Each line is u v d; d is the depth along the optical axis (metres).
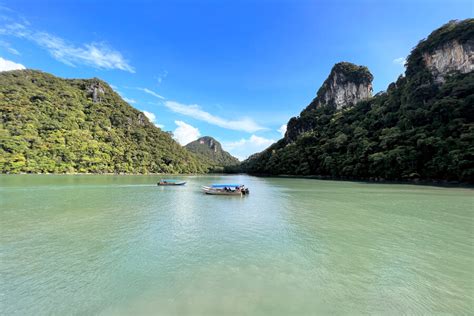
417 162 55.34
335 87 146.25
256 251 13.02
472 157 45.41
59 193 34.88
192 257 12.17
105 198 31.23
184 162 158.50
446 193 35.94
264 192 39.94
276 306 8.09
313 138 103.00
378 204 27.14
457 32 73.69
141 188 45.66
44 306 8.09
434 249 13.34
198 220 19.77
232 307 8.03
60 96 134.12
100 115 140.25
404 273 10.53
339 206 26.12
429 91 69.94
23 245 13.72
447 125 55.66
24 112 100.06
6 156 76.19
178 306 8.08
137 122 167.25
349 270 10.83
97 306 8.09
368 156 64.31
